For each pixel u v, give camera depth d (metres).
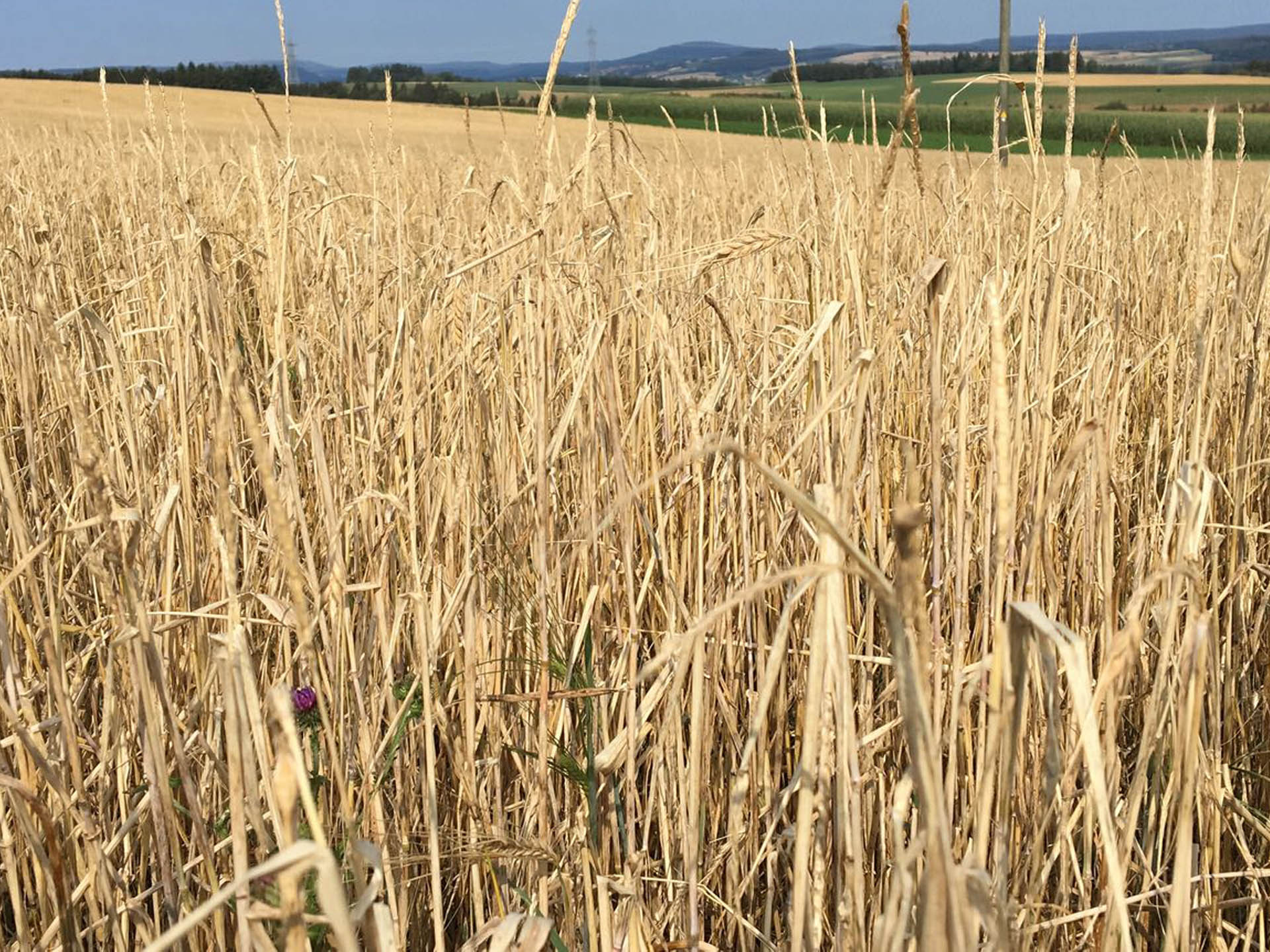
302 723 2.10
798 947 1.49
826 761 1.65
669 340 2.82
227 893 0.95
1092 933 1.94
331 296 3.57
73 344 3.37
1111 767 1.77
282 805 1.09
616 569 2.55
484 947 2.12
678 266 2.99
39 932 2.15
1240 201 5.98
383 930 1.37
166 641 2.36
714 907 2.34
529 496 2.65
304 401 2.83
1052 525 2.22
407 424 2.03
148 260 4.30
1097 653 2.47
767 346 2.64
